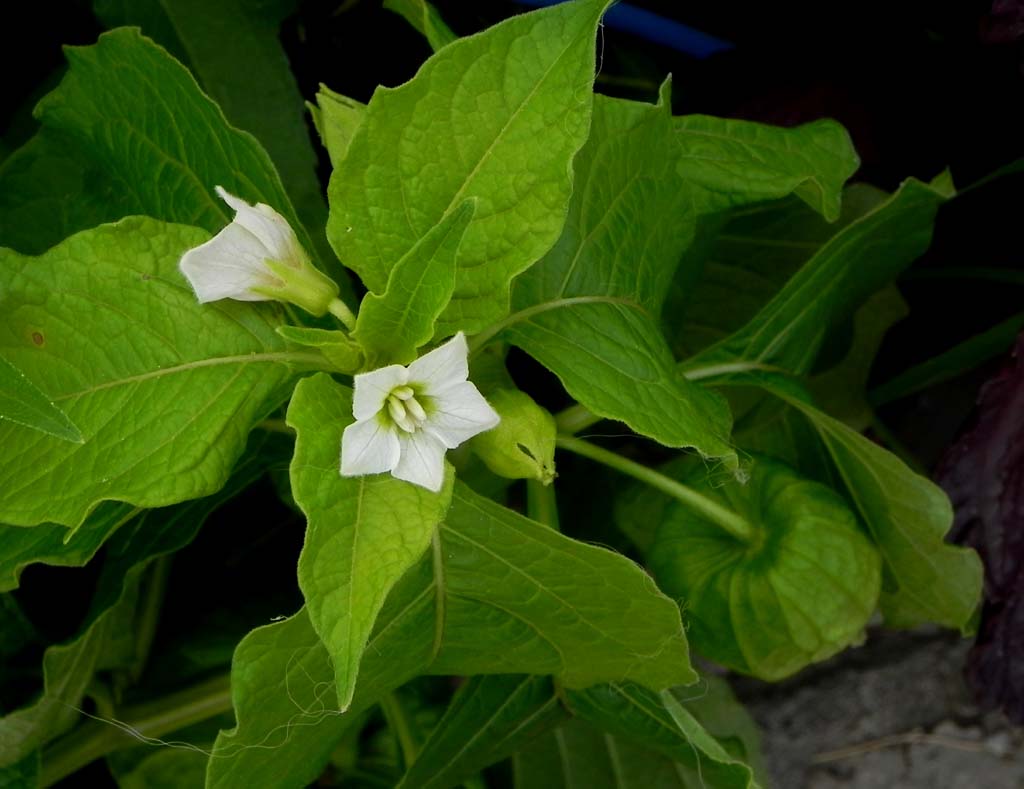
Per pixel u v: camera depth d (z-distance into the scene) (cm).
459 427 37
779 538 45
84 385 38
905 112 53
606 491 51
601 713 46
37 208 45
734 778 44
